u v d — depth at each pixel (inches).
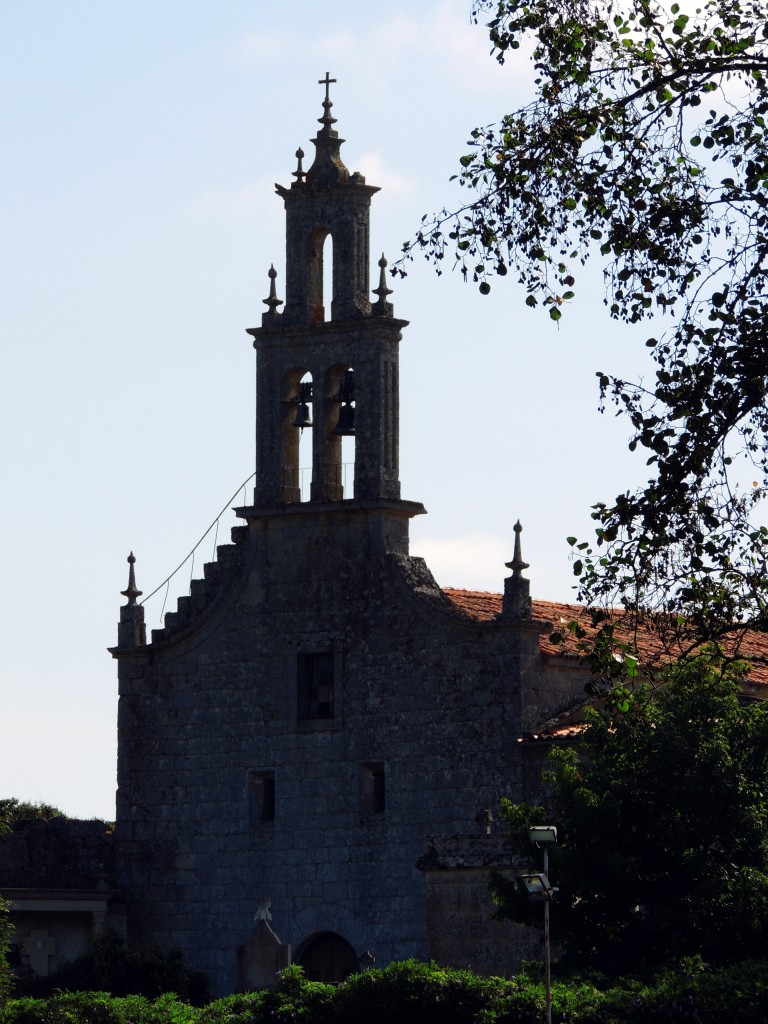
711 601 3427.7
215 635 6835.6
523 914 4977.9
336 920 6505.9
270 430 6801.2
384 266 6747.1
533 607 6879.9
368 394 6663.4
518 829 5152.6
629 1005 4259.4
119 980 6535.4
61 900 6633.9
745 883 4763.8
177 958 6628.9
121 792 6904.5
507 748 6289.4
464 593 7042.3
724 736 4975.4
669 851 4901.6
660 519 3336.6
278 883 6624.0
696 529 3344.0
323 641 6648.6
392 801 6461.6
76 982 6550.2
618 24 3378.4
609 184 3366.1
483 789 6309.1
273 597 6752.0
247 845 6688.0
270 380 6815.9
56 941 6697.8
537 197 3393.2
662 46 3371.1
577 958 4899.1
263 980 6264.8
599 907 4901.6
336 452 6752.0
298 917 6569.9
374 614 6574.8
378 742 6510.8
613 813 4874.5
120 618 6973.4
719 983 4242.1
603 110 3385.8
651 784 4921.3
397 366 6707.7
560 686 6446.9
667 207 3334.2
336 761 6579.7
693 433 3304.6
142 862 6840.6
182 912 6756.9
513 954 5679.1
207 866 6742.1
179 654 6884.8
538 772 6230.3
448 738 6392.7
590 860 4896.7
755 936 4726.9
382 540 6599.4
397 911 6407.5
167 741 6865.2
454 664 6417.3
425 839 6127.0
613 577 3400.6
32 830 6943.9
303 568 6712.6
